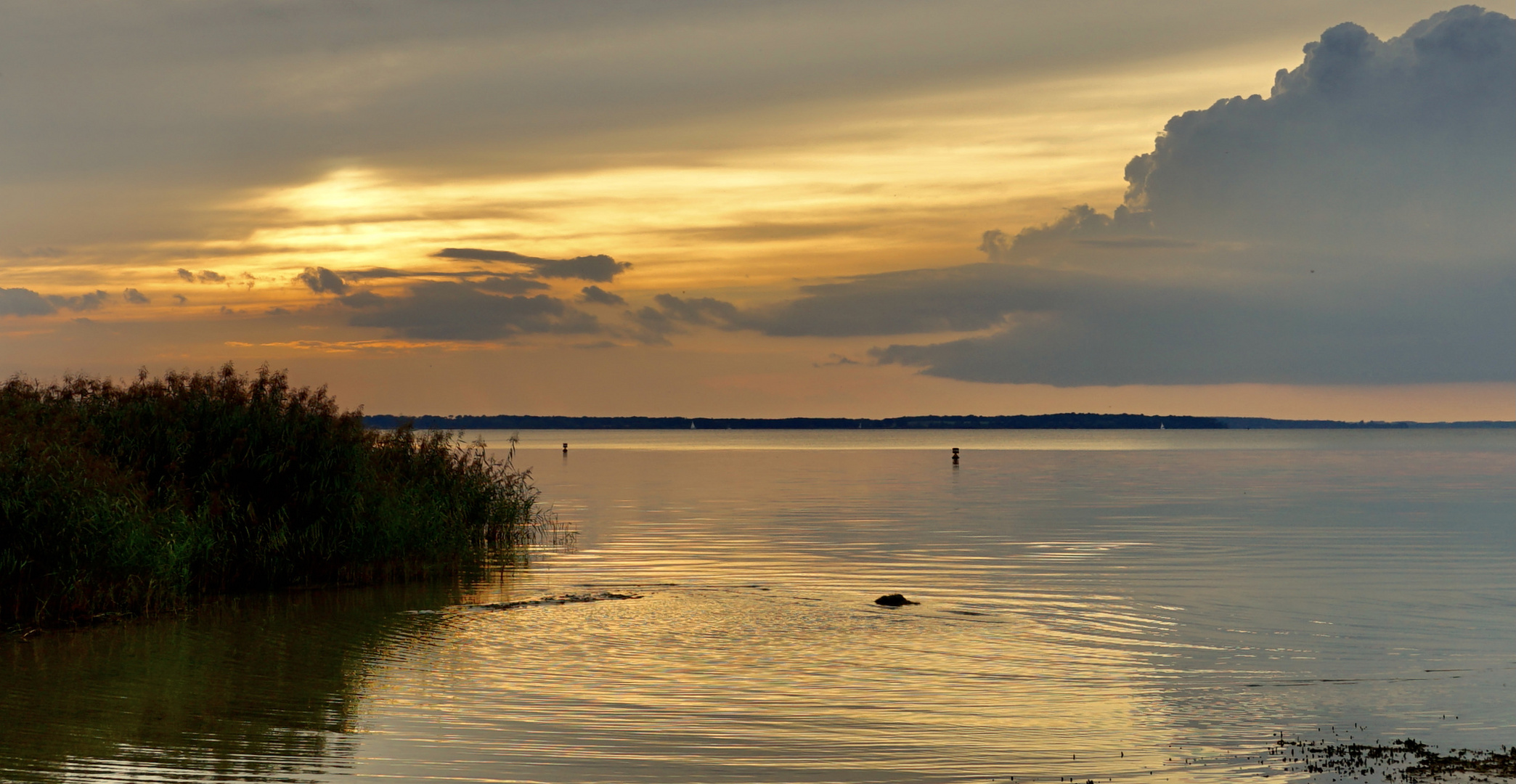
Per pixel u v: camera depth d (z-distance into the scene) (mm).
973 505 61969
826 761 15016
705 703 18031
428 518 33281
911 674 20000
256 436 29875
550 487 78500
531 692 18672
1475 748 15680
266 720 16875
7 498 23422
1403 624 24984
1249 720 17188
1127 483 85250
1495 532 45469
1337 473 101500
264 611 26438
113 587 25203
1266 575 32688
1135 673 20250
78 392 30047
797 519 52156
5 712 17234
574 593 29297
